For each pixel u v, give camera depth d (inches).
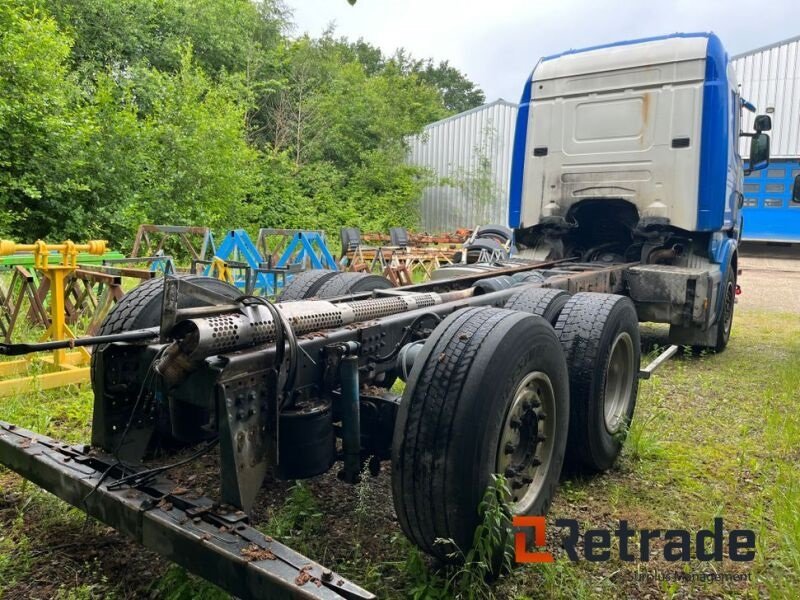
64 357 204.2
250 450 88.7
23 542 107.0
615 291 245.0
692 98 245.4
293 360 95.3
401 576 100.1
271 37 1007.6
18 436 111.3
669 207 252.7
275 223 763.4
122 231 503.8
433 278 235.6
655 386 219.6
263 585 72.0
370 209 925.2
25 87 447.8
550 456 112.3
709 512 126.5
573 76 272.2
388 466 142.5
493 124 941.8
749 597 100.6
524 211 289.1
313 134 978.7
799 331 350.3
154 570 101.3
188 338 86.9
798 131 855.1
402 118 1033.5
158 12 810.2
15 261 242.2
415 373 95.6
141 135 527.8
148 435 110.6
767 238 881.5
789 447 160.2
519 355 99.1
